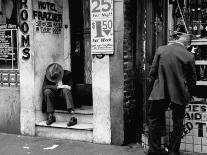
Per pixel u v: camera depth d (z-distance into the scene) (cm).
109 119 652
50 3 750
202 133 593
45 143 675
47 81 733
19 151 632
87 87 762
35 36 718
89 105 769
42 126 717
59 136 703
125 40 641
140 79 676
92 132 670
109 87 646
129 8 654
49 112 712
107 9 636
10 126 752
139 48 672
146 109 659
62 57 785
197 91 617
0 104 759
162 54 556
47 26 745
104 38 642
